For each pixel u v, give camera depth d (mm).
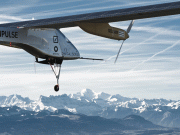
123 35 44688
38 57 45219
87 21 40281
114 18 39281
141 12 36656
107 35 42781
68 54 47969
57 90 44875
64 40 47656
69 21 40156
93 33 41562
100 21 40781
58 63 46938
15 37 41500
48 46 44906
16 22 44312
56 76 45969
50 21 41719
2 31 40500
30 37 42844
